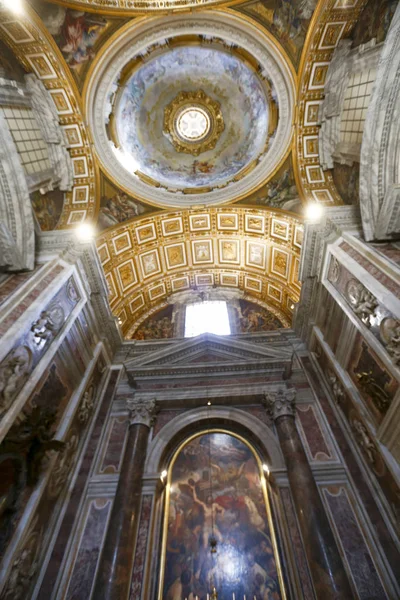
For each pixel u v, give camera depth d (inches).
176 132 509.7
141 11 360.2
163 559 282.0
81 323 390.0
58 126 402.6
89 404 382.6
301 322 460.8
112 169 447.8
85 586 262.1
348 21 336.8
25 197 333.4
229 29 382.9
